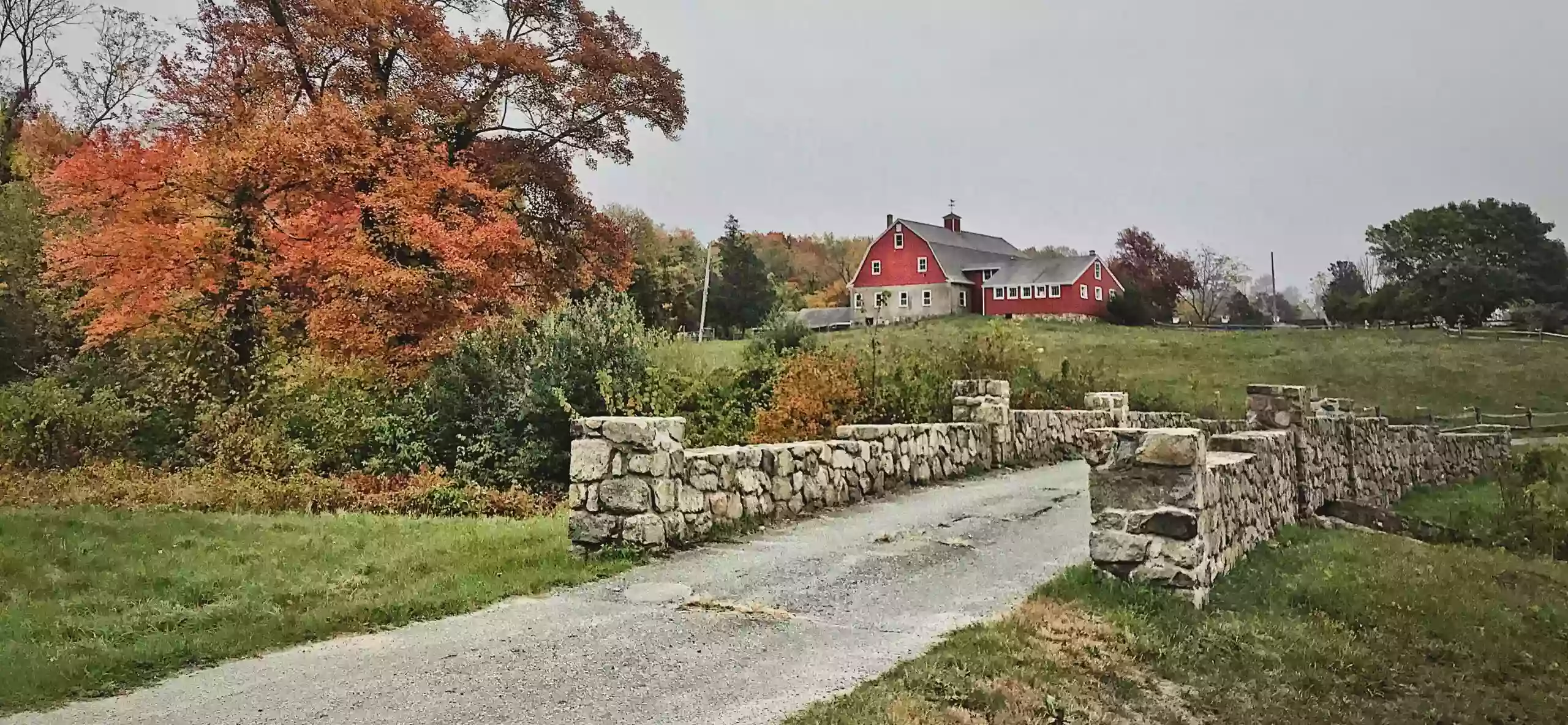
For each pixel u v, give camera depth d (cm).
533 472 1444
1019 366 2145
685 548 812
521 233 2014
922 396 1678
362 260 1631
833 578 712
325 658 510
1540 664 681
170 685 462
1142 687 521
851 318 6719
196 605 610
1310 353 4200
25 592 627
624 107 2356
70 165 1650
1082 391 2220
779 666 505
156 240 1611
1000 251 7669
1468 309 5634
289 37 1928
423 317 1659
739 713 436
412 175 1788
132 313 1608
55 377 1636
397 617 587
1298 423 1161
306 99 2012
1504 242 6203
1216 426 1772
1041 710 465
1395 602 747
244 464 1371
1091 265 6338
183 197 1720
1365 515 1195
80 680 456
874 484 1184
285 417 1491
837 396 1537
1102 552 684
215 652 507
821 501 1056
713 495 873
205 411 1509
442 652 522
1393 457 1562
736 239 5756
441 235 1698
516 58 2095
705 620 594
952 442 1425
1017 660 526
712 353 1847
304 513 1095
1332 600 729
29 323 2008
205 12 1911
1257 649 603
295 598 627
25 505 1038
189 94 1823
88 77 2872
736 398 1647
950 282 6550
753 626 582
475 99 2159
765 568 745
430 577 688
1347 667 601
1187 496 662
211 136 1755
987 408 1566
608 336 1614
